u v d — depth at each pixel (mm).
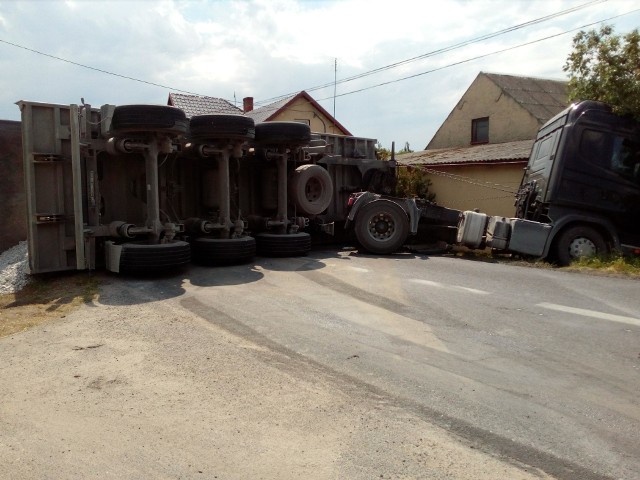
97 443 3496
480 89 24250
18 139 12789
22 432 3670
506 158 17812
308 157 12578
